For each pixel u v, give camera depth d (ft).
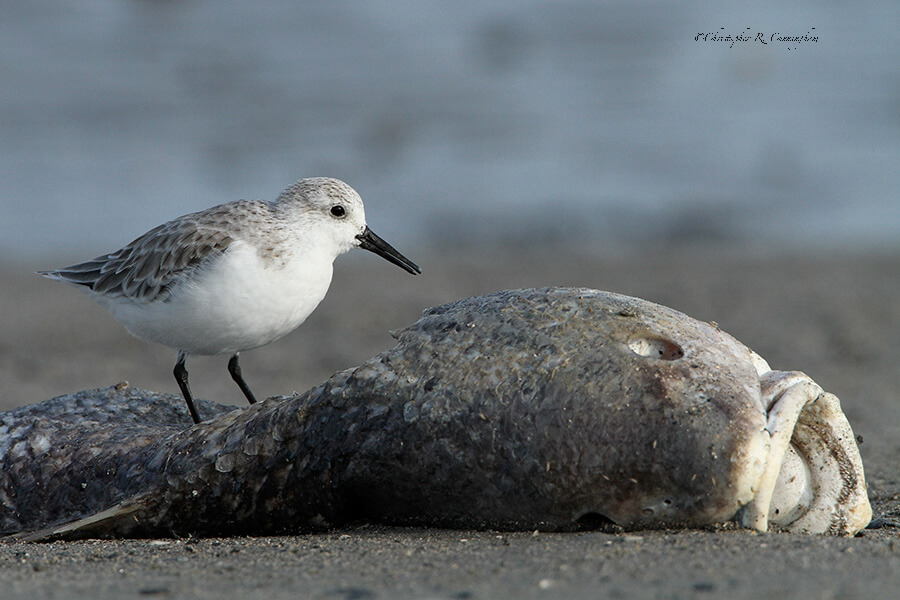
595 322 19.90
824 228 74.38
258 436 21.08
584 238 72.59
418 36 107.24
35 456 23.58
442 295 58.65
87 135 84.48
